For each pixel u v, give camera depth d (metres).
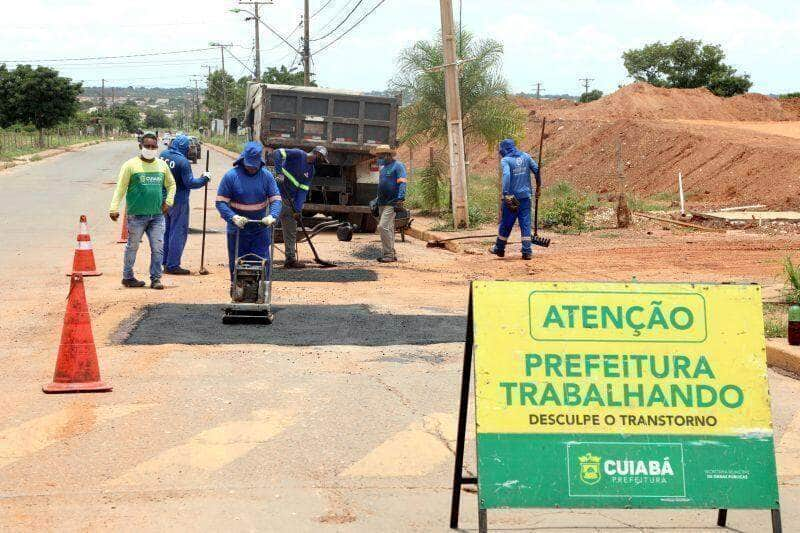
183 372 7.80
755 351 4.53
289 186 14.09
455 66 20.39
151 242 11.92
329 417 6.65
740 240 17.94
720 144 30.72
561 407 4.42
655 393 4.46
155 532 4.65
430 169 24.84
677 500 4.37
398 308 10.87
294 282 12.85
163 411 6.72
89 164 49.34
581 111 53.91
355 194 19.48
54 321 9.84
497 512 5.08
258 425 6.44
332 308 10.80
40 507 4.96
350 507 5.05
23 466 5.59
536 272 13.96
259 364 8.12
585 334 4.50
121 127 184.88
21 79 69.69
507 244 17.77
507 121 25.55
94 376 7.26
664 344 4.51
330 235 19.89
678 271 13.79
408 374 7.89
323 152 13.98
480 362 4.45
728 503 4.38
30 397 7.04
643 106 51.50
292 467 5.65
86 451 5.86
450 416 6.71
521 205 15.61
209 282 12.64
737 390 4.49
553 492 4.34
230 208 10.60
